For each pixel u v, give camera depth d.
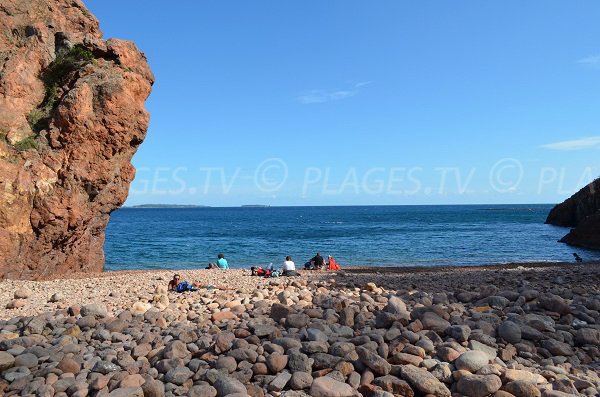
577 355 6.09
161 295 11.10
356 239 48.97
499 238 49.62
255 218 129.88
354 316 7.29
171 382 5.46
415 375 5.12
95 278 18.12
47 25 21.62
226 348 6.08
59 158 19.20
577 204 72.31
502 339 6.38
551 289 10.16
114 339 7.20
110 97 20.06
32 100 20.00
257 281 15.88
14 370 5.92
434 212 176.50
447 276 16.03
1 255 17.06
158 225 91.12
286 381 5.31
